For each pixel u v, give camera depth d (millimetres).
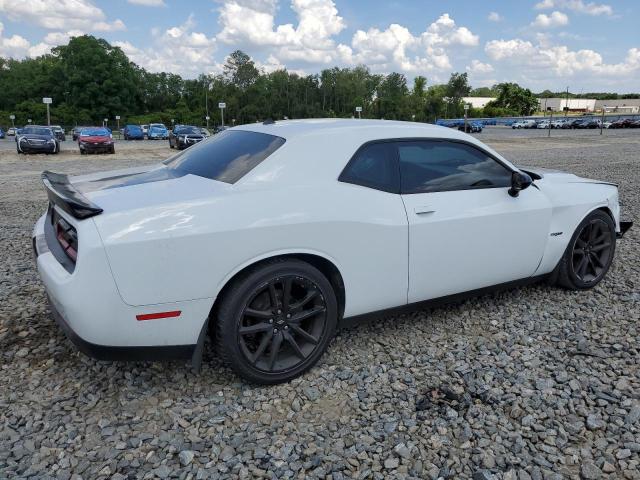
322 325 3145
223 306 2834
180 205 2746
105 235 2566
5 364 3271
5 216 8000
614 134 47281
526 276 4141
